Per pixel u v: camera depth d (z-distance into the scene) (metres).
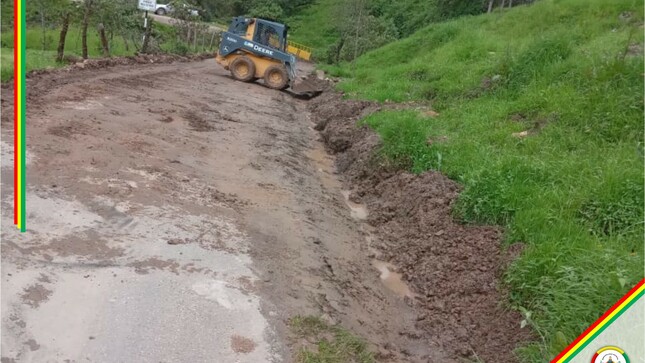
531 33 15.49
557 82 9.82
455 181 7.40
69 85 10.39
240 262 4.91
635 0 13.95
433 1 40.53
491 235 5.99
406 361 4.46
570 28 13.92
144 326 3.75
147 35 21.38
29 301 3.75
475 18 21.45
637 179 5.76
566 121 8.23
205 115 10.85
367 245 6.73
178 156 7.62
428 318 5.18
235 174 7.61
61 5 20.14
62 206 5.16
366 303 5.22
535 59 11.02
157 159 7.20
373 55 23.09
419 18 40.00
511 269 5.10
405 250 6.47
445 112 10.66
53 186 5.54
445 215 6.68
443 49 17.05
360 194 8.42
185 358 3.55
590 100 8.41
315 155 10.53
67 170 6.03
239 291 4.42
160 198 5.90
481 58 14.36
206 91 14.17
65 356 3.36
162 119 9.47
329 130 11.83
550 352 3.90
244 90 16.23
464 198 6.59
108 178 6.07
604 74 8.90
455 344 4.73
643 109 7.78
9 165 5.79
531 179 6.59
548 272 4.76
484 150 7.93
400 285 5.88
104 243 4.71
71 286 4.02
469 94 11.54
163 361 3.49
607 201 5.62
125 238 4.86
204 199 6.26
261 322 4.08
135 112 9.47
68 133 7.27
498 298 5.05
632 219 5.39
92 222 5.02
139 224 5.17
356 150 9.73
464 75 12.89
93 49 20.09
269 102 15.09
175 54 23.56
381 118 10.38
